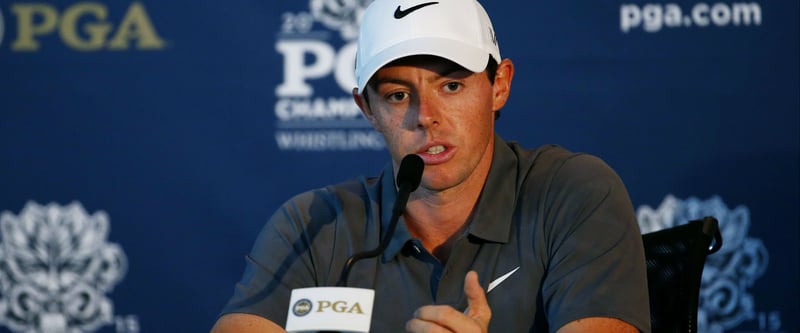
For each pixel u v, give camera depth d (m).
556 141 11.81
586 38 11.81
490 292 6.80
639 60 11.76
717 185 11.72
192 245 12.05
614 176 7.09
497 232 6.89
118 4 12.07
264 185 12.02
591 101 11.80
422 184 6.76
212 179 12.03
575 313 6.31
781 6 11.65
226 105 12.02
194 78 12.02
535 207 6.95
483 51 6.75
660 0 11.75
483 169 7.08
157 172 12.05
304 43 12.02
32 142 12.09
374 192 7.44
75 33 12.08
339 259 7.30
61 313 12.13
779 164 11.66
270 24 12.03
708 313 11.71
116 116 12.06
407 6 6.91
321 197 7.67
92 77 12.06
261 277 7.39
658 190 11.73
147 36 12.05
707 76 11.73
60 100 12.08
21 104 12.08
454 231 7.11
